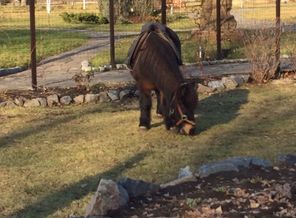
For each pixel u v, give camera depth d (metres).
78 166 8.20
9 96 12.73
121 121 10.70
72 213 6.57
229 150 8.74
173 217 5.39
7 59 17.77
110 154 8.69
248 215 5.32
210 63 15.84
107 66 15.63
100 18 31.61
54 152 8.91
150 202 5.80
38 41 21.89
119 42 20.97
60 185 7.47
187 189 6.12
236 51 17.38
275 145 8.97
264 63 13.63
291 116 10.83
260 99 12.22
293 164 6.96
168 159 8.37
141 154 8.64
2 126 10.62
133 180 6.05
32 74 13.30
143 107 9.88
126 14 30.41
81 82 13.17
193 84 9.14
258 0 40.09
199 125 10.23
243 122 10.43
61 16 33.94
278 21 14.08
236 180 6.31
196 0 36.09
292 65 14.50
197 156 8.47
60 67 16.50
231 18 19.16
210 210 5.46
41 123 10.77
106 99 12.47
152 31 9.45
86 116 11.23
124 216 5.48
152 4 30.70
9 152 8.98
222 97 12.48
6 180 7.70
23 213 6.64
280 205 5.55
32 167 8.22
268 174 6.53
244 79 13.62
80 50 19.81
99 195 5.61
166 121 9.39
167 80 8.88
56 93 12.86
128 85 13.28
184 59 16.39
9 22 31.89
